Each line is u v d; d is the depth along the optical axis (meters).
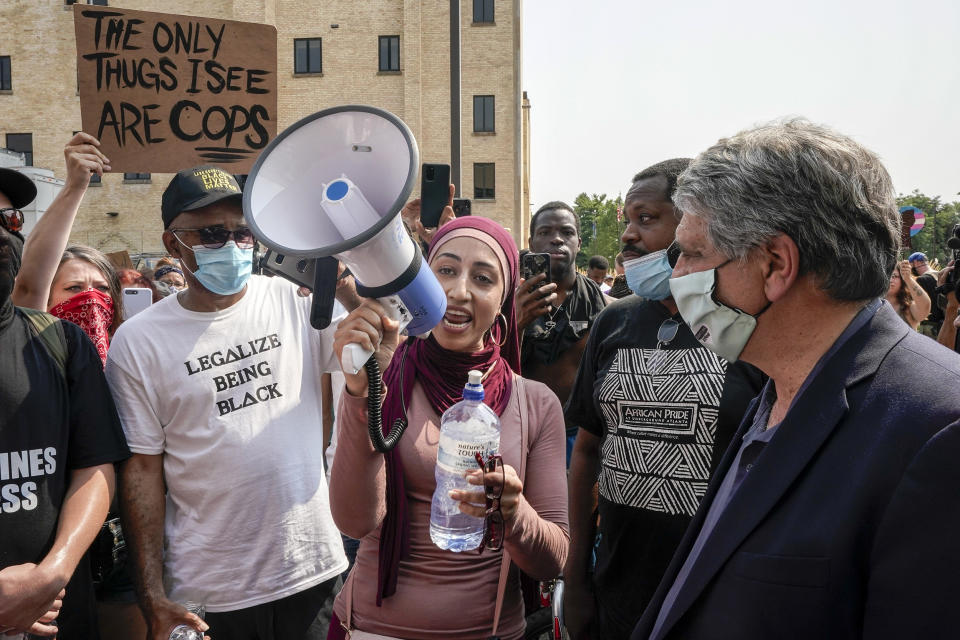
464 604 1.72
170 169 3.15
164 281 5.71
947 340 4.78
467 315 1.85
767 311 1.13
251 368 2.24
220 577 2.11
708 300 1.17
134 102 3.11
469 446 1.62
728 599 1.06
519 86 23.72
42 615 1.69
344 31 23.88
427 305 1.39
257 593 2.14
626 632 2.08
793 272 1.07
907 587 0.86
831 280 1.06
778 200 1.05
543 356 3.95
